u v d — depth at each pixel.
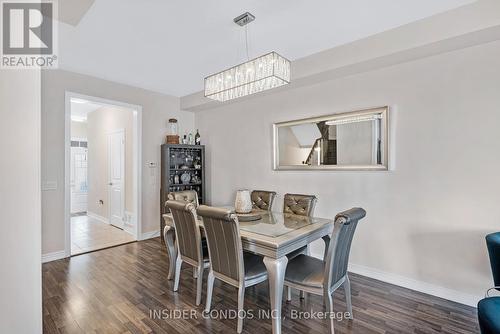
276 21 2.34
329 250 1.80
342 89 3.11
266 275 2.09
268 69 2.18
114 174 5.37
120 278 2.84
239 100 4.19
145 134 4.40
